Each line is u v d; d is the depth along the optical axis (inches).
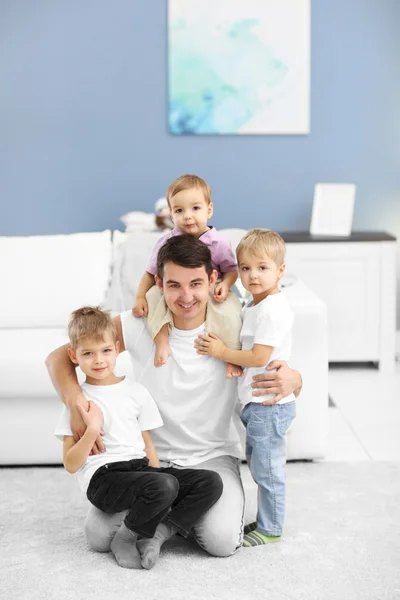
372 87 203.9
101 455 101.3
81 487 101.9
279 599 92.2
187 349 105.1
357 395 174.2
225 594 93.4
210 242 106.3
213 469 105.4
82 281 158.4
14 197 205.0
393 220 208.7
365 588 94.6
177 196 105.0
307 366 133.3
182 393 105.6
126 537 102.1
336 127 205.2
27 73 200.7
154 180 205.6
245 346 105.3
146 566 98.4
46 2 198.4
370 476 128.9
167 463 107.3
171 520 100.0
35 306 156.6
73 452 98.9
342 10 201.2
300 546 105.1
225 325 104.5
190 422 106.8
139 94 202.4
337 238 191.5
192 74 201.3
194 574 98.0
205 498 99.6
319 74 203.3
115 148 204.2
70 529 111.2
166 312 104.4
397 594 93.3
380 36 202.2
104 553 104.1
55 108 202.2
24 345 137.6
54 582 96.5
